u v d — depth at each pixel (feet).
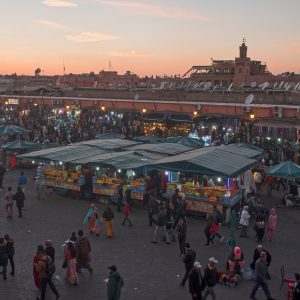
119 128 144.25
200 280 39.14
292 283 41.73
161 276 46.29
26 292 42.11
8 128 122.83
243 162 75.56
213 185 71.87
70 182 79.56
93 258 51.21
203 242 57.06
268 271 48.06
